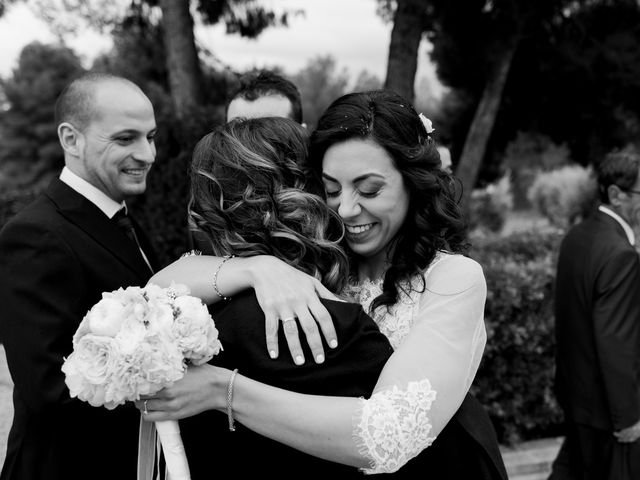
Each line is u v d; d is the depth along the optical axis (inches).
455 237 59.1
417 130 55.1
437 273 54.6
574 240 121.8
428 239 56.7
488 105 285.7
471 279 52.7
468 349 49.8
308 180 54.8
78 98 80.8
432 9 267.3
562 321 122.3
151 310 44.4
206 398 45.3
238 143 53.1
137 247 81.3
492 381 151.4
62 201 75.2
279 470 47.2
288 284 47.7
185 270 54.2
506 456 152.7
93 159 81.4
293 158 54.2
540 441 162.4
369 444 42.5
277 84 113.3
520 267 156.8
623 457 115.4
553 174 765.9
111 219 83.8
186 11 229.9
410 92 233.0
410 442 43.4
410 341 48.3
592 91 308.0
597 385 116.6
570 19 288.0
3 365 171.3
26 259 68.9
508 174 731.4
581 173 669.3
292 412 43.6
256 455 47.6
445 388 45.8
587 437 119.8
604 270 112.8
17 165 1284.4
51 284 69.1
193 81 232.5
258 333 46.6
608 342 111.1
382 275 60.5
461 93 348.5
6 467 71.7
